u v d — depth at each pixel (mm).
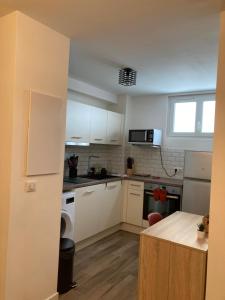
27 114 1897
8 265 1838
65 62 2199
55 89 2119
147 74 3240
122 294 2422
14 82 1801
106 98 4375
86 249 3406
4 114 1849
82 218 3299
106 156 4750
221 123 1623
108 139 4215
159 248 1846
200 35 2092
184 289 1744
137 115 4719
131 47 2406
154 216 2455
